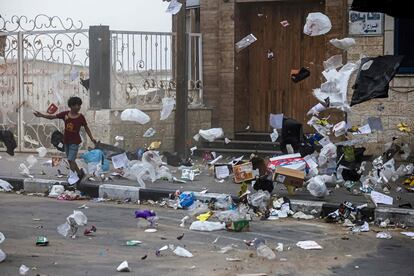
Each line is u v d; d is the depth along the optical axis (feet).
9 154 56.65
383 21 55.16
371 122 48.55
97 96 59.41
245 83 63.46
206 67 63.62
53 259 29.32
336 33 56.90
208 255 30.32
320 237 34.40
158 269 27.91
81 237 33.63
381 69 38.11
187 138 60.18
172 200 43.14
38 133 62.44
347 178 44.29
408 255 31.01
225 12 62.34
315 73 60.59
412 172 48.19
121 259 29.48
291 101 61.82
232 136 62.39
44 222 37.37
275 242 33.19
